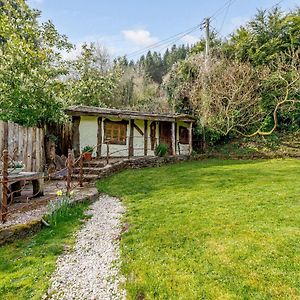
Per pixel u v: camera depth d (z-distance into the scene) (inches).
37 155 358.9
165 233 174.2
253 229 171.5
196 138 659.4
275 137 623.8
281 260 133.6
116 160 471.8
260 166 438.3
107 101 914.1
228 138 660.1
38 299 115.6
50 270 137.0
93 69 723.4
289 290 112.0
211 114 609.0
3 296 116.3
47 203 235.3
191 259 139.7
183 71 705.6
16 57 396.5
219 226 179.6
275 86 611.2
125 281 127.9
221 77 615.8
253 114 621.0
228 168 426.0
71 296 118.2
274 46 678.5
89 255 155.1
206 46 645.3
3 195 178.7
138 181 350.3
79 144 506.3
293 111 621.6
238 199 241.9
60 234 182.7
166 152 550.6
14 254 151.9
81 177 317.7
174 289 117.3
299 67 569.6
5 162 178.7
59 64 537.3
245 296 109.9
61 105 446.3
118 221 209.6
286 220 184.7
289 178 331.0
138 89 1206.9
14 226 170.6
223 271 127.1
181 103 689.0
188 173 390.9
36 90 398.0
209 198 250.7
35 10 464.8
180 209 222.5
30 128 341.7
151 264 138.3
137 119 564.1
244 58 699.4
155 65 1660.9
